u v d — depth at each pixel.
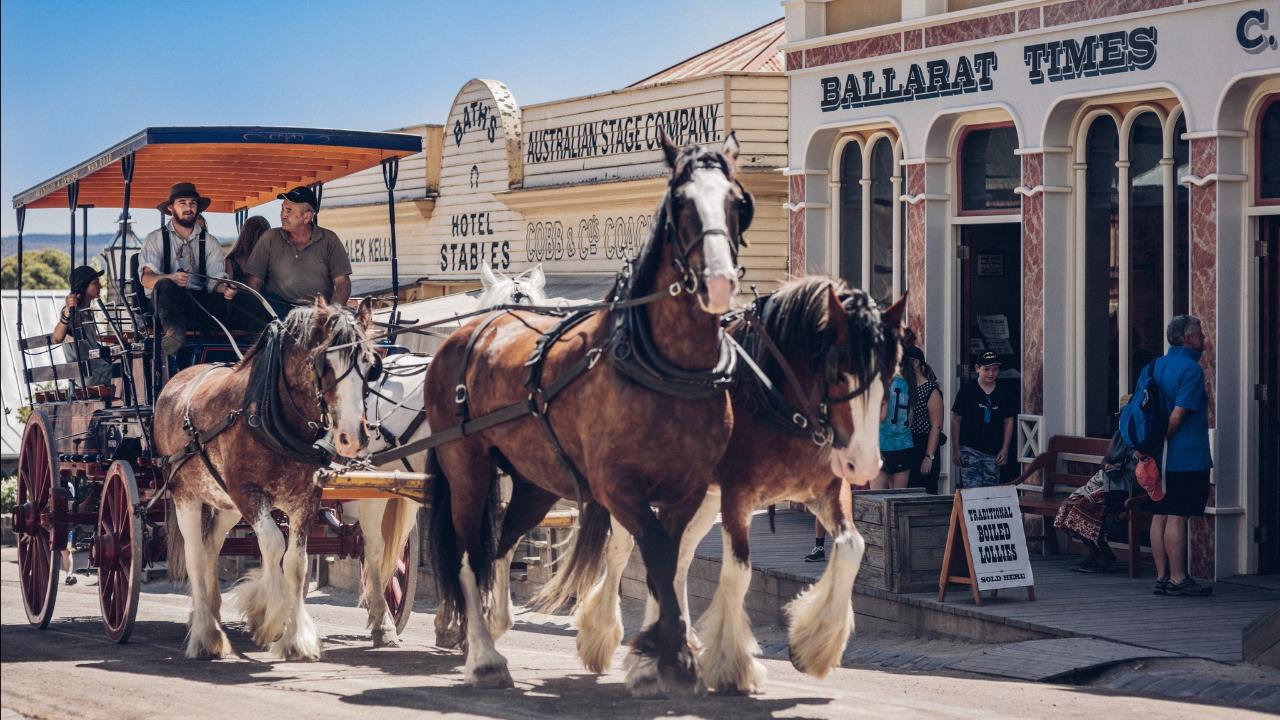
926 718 7.37
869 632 11.47
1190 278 12.25
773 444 8.22
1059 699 8.07
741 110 18.03
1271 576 11.95
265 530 9.73
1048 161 13.55
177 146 12.13
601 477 7.79
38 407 14.16
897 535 11.24
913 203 14.91
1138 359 13.16
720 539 14.35
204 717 7.63
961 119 14.62
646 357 7.64
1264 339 12.09
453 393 9.24
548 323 9.00
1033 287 13.74
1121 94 12.91
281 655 9.95
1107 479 12.01
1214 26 12.05
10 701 8.38
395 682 8.84
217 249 12.20
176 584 11.07
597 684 8.65
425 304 19.19
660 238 7.65
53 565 12.49
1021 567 10.98
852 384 7.64
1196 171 12.20
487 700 8.04
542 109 21.67
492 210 23.19
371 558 11.04
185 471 10.43
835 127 15.77
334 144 11.98
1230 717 7.49
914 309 14.94
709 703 7.79
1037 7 13.50
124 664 9.87
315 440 9.77
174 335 11.23
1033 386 13.75
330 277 12.49
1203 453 11.14
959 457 13.11
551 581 8.81
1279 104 11.93
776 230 18.06
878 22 15.48
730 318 8.80
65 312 13.90
